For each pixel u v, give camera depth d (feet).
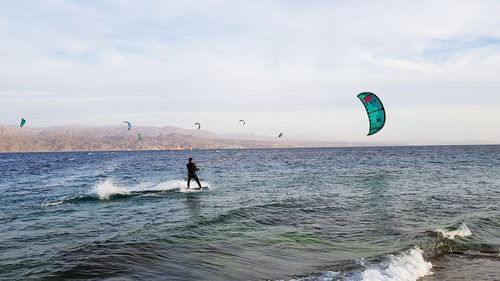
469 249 34.01
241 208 52.24
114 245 31.78
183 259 28.71
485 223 43.88
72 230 40.45
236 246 32.94
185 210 53.31
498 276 27.20
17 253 30.71
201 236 36.09
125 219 47.14
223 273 26.00
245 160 260.42
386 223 43.47
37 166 219.82
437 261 30.73
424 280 26.35
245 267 27.45
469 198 63.72
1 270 26.00
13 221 46.68
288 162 219.20
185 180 102.63
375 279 25.25
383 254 31.12
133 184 98.17
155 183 100.73
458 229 39.42
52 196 73.97
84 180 115.55
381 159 244.42
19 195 76.23
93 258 28.09
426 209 52.90
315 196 65.87
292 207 53.72
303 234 38.06
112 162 274.36
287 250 32.27
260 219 45.06
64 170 177.37
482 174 112.47
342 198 63.46
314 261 29.32
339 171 134.92
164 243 33.01
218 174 128.16
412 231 39.22
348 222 44.06
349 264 28.53
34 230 40.73
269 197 65.10
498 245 35.29
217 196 68.59
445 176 107.24
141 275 24.97
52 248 32.07
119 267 26.35
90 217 49.11
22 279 24.13
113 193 74.90
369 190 75.20
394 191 73.41
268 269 27.20
